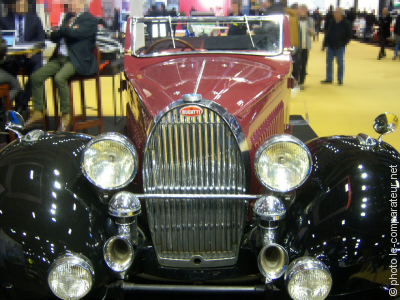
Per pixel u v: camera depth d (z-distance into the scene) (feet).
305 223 6.26
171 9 25.22
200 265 6.78
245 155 6.48
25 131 16.35
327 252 5.88
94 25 15.88
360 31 78.48
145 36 11.39
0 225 5.90
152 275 6.89
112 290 6.35
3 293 5.90
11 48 15.06
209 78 7.86
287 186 6.09
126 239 5.97
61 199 6.30
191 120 6.30
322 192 6.50
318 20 77.30
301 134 17.56
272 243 5.89
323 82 32.17
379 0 78.07
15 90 15.30
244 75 8.24
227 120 6.30
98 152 6.14
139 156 7.11
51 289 5.57
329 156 7.23
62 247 5.85
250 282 7.08
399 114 21.26
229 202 6.62
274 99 8.25
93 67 16.35
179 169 6.50
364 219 5.97
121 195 6.15
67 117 16.07
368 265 5.79
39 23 18.40
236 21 10.34
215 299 7.32
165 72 8.50
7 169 6.64
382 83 31.73
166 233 6.76
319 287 5.56
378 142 7.58
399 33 45.62
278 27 9.98
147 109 6.89
